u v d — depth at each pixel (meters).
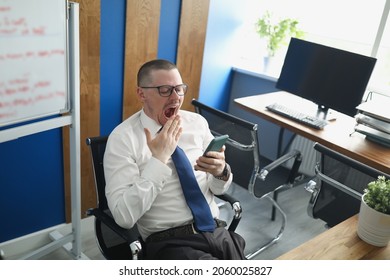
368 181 1.39
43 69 1.47
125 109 2.33
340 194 1.59
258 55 3.38
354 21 2.82
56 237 2.15
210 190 1.57
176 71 1.44
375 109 2.13
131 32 2.16
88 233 2.27
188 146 1.56
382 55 2.72
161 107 1.44
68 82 1.59
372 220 1.13
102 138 1.49
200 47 2.66
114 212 1.29
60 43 1.49
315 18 3.02
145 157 1.41
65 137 2.05
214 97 3.18
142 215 1.42
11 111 1.42
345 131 2.23
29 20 1.36
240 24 3.05
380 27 2.63
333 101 2.32
